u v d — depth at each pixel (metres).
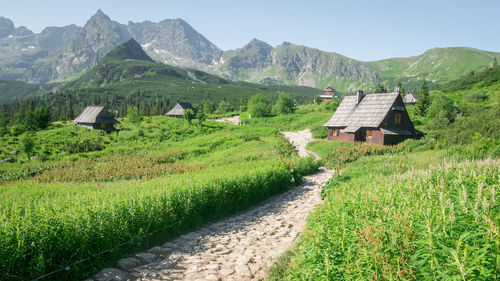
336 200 8.16
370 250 3.92
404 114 46.53
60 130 56.81
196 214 10.66
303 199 14.75
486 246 2.92
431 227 3.62
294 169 19.56
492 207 3.97
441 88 139.00
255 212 12.57
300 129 65.19
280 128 67.81
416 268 3.46
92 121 58.12
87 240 6.70
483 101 89.50
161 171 24.70
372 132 44.47
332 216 6.36
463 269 2.72
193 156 37.38
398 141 44.72
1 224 6.00
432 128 55.44
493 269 2.81
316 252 4.50
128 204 8.54
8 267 5.40
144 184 13.13
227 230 9.99
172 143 46.84
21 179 24.89
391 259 3.65
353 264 3.77
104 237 7.15
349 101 50.72
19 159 38.03
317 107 107.44
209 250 8.00
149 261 7.17
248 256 7.36
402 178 9.49
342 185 12.88
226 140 46.12
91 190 14.71
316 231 5.55
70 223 6.74
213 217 11.41
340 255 4.22
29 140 38.47
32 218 6.44
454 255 2.84
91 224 7.00
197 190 11.15
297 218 11.17
